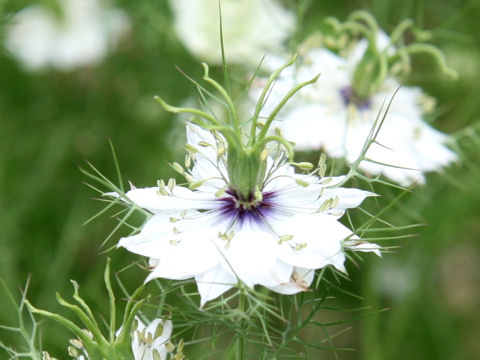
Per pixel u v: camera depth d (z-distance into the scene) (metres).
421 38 0.29
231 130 0.19
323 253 0.19
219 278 0.19
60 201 0.35
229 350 0.21
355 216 0.28
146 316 0.21
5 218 0.32
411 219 0.31
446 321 0.35
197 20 0.33
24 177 0.35
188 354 0.29
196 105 0.33
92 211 0.35
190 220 0.20
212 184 0.21
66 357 0.30
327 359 0.35
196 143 0.21
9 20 0.31
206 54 0.33
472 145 0.29
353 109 0.27
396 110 0.28
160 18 0.35
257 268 0.19
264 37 0.33
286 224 0.20
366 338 0.31
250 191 0.20
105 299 0.32
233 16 0.33
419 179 0.26
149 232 0.20
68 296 0.32
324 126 0.27
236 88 0.32
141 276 0.32
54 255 0.33
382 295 0.33
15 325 0.30
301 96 0.27
